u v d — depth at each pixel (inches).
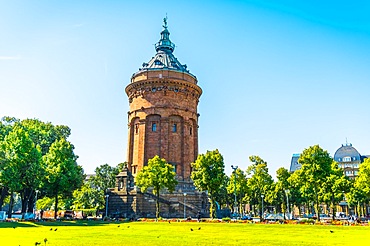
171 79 2797.7
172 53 3211.1
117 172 3265.3
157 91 2787.9
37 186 2015.3
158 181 2096.5
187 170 2706.7
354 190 2787.9
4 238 842.2
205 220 1868.8
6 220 1761.8
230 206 3560.5
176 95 2817.4
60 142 2207.2
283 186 2910.9
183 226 1427.2
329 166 1941.4
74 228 1290.6
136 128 2802.7
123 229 1243.2
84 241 792.9
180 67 3006.9
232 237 910.4
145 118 2743.6
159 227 1359.5
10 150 1815.9
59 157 2167.8
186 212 2365.9
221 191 3181.6
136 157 2711.6
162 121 2731.3
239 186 2637.8
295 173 2655.0
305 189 2524.6
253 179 2635.3
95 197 3127.5
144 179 2121.1
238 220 1886.1
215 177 2034.9
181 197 2434.8
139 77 2898.6
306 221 1679.4
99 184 3233.3
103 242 773.9
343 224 1589.6
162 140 2696.9
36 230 1155.9
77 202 3181.6
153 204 2375.7
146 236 939.3
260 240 821.9
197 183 2071.9
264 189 2746.1
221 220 1859.0
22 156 1823.3
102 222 1793.8
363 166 2167.8
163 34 3196.4
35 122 2511.1
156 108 2748.5
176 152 2721.5
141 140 2711.6
